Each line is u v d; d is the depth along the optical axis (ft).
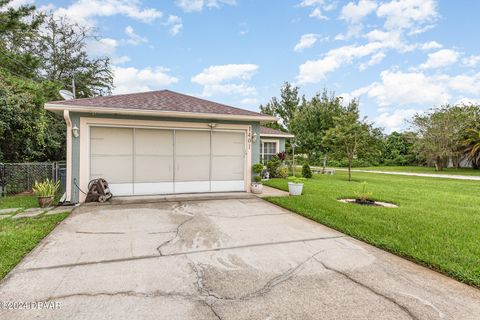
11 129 33.22
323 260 12.85
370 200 28.50
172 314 8.43
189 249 13.99
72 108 23.73
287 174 51.24
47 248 13.82
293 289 10.09
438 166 83.76
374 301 9.36
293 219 20.42
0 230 16.30
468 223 19.06
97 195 25.20
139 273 11.19
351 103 70.28
